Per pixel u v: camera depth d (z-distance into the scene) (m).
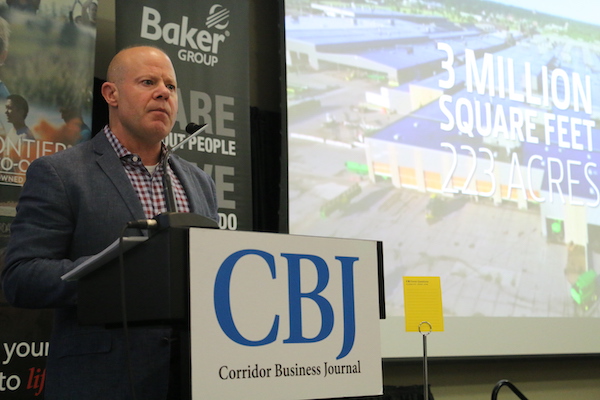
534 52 3.93
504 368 3.63
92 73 2.66
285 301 1.28
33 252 1.55
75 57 2.63
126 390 1.49
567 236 3.80
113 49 2.96
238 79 2.97
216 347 1.18
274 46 3.42
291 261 1.30
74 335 1.55
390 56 3.42
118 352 1.51
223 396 1.18
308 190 3.09
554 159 3.86
